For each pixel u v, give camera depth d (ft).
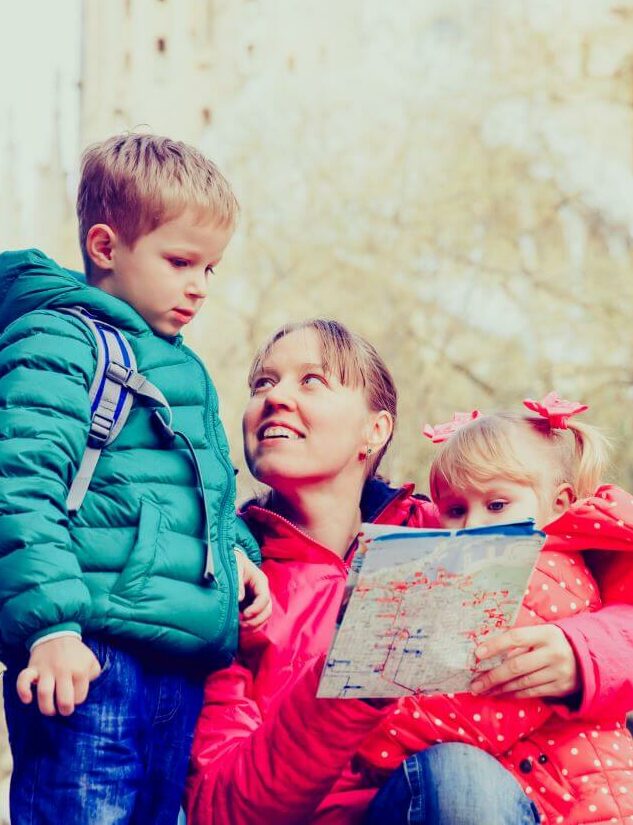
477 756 6.63
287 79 77.71
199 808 7.11
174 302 7.75
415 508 8.71
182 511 7.14
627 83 71.36
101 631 6.73
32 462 6.56
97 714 6.66
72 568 6.36
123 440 7.13
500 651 6.72
